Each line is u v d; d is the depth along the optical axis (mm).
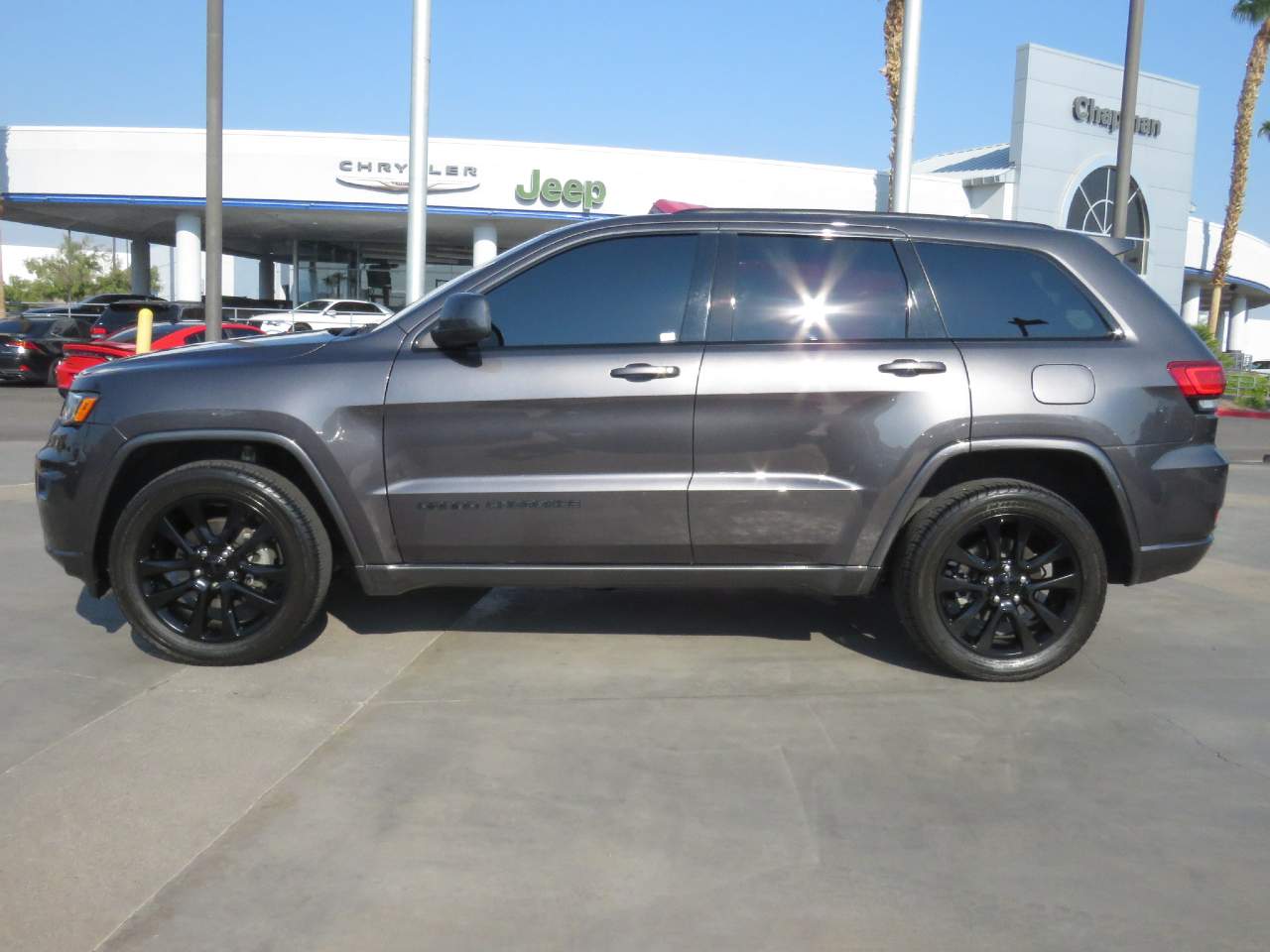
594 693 4219
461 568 4367
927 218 4477
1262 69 33750
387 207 31781
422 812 3205
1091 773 3545
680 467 4250
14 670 4359
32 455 11016
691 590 5777
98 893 2729
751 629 5102
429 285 43719
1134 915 2703
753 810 3252
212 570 4375
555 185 31797
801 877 2873
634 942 2564
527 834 3086
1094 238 4523
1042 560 4348
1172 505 4305
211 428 4262
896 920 2670
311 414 4234
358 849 2980
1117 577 4488
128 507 4320
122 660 4504
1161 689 4355
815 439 4227
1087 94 34094
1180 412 4309
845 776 3494
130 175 31844
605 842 3049
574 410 4219
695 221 4422
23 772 3422
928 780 3473
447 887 2797
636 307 4336
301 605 4363
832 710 4070
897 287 4359
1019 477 4520
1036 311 4375
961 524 4238
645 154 31906
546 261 4391
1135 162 36156
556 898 2750
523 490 4254
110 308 25656
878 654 4754
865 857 2982
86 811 3162
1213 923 2672
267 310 31875
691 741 3766
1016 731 3891
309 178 31609
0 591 5555
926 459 4215
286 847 2982
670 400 4199
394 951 2518
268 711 3971
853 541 4289
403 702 4090
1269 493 10367
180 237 33625
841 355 4230
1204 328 29297
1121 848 3049
